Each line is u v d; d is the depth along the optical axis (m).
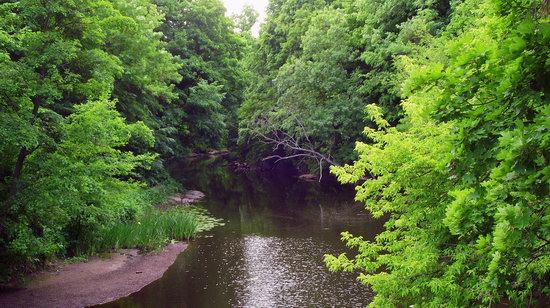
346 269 6.75
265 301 10.55
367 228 17.64
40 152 9.90
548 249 3.57
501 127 3.40
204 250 15.30
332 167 6.75
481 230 4.45
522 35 2.99
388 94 22.50
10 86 8.84
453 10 20.47
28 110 9.70
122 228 15.05
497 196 3.09
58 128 10.10
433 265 5.96
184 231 16.95
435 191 6.04
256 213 22.44
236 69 41.41
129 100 21.09
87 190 10.41
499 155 2.91
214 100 33.72
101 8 11.73
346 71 26.27
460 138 3.48
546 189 2.88
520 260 3.54
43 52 9.74
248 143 42.28
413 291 5.74
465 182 3.66
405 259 6.37
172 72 24.84
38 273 11.88
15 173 9.88
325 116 25.36
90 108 10.95
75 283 11.45
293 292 11.11
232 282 11.98
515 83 3.06
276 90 33.28
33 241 9.58
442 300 5.56
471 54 3.28
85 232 13.66
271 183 33.84
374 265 6.69
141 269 13.00
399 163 6.16
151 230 15.62
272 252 14.81
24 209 9.66
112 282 11.76
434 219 6.08
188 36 36.78
